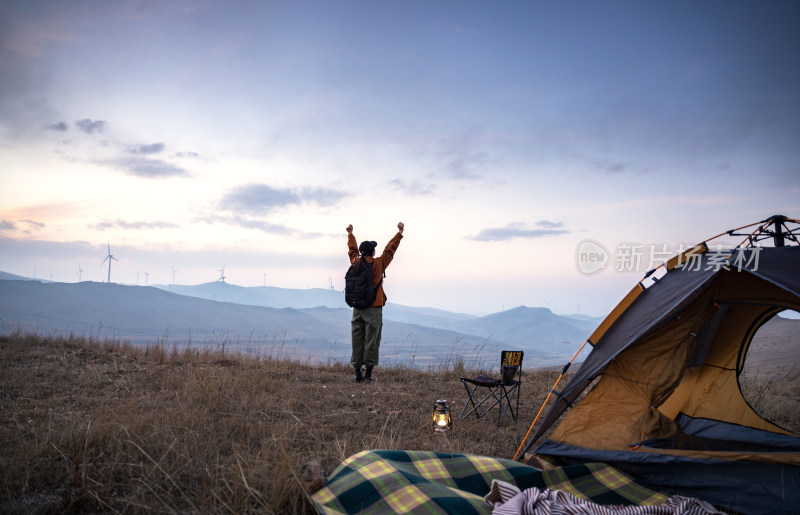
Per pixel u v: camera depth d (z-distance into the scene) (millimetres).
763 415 5223
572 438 3990
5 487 2893
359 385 6414
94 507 2779
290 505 2781
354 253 6715
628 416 4066
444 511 2572
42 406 4582
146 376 5941
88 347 7711
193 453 3545
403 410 5297
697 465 3369
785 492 3043
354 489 2812
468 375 7492
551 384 7074
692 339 4176
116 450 3488
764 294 3957
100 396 5051
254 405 4840
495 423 4977
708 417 4543
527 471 3305
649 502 3172
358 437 4234
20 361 6273
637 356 4219
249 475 2971
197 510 2688
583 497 3188
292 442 3805
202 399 4910
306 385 6062
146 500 2838
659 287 4246
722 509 3135
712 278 3902
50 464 3281
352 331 6727
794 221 4023
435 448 4059
